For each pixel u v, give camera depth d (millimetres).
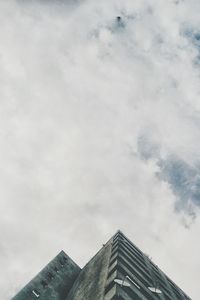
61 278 31125
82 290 24344
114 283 18188
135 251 28688
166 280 29578
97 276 22953
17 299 25078
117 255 22906
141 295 18328
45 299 26969
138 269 23703
